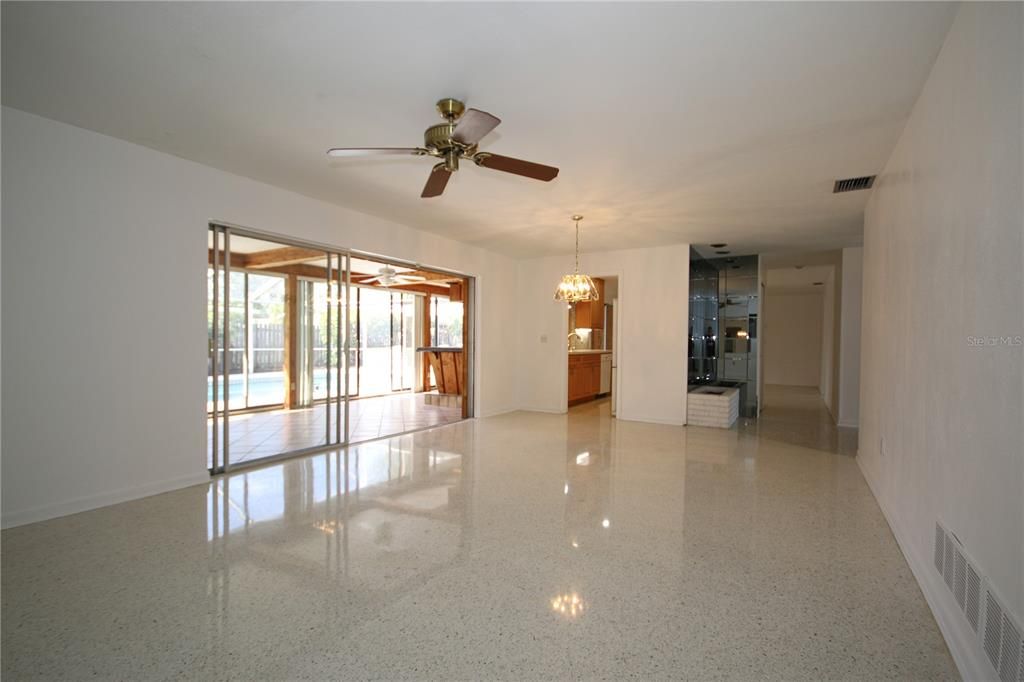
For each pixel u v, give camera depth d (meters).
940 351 1.96
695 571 2.27
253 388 4.25
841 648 1.71
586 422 6.43
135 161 3.21
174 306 3.43
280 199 4.09
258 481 3.69
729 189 4.00
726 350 7.25
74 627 1.81
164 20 1.95
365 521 2.88
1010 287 1.35
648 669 1.60
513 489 3.51
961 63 1.80
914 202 2.47
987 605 1.46
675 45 2.09
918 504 2.25
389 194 4.26
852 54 2.14
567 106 2.65
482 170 3.62
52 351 2.88
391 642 1.73
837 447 4.94
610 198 4.30
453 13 1.89
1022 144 1.29
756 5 1.83
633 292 6.64
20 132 2.74
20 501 2.77
